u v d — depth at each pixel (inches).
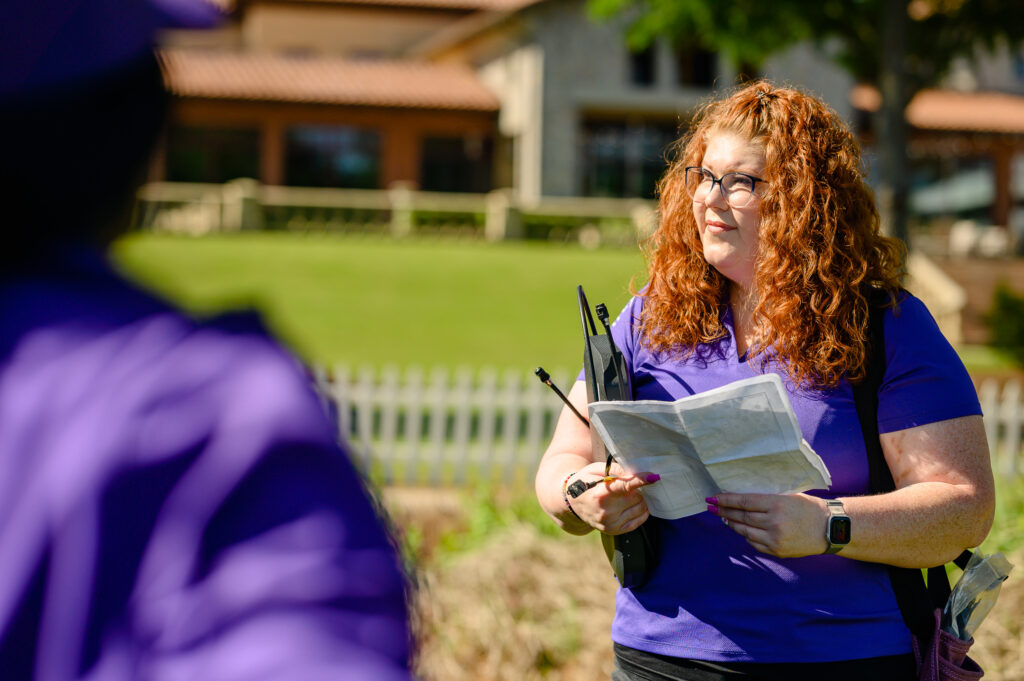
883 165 722.8
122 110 34.5
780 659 93.3
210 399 32.3
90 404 32.4
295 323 712.4
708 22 728.3
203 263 908.0
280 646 29.2
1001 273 920.9
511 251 1091.9
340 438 34.0
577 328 747.4
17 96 32.1
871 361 95.9
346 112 1414.9
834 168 98.2
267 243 1049.5
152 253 938.7
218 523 30.9
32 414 32.7
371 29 1686.8
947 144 1574.8
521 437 473.1
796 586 94.3
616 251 1154.7
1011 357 712.4
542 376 108.6
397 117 1432.1
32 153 33.4
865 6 719.7
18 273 35.2
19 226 34.8
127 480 31.1
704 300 104.7
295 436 31.9
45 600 31.0
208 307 36.4
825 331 94.9
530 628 204.7
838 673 92.7
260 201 1213.7
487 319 759.1
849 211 98.7
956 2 727.7
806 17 725.3
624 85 1403.8
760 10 717.3
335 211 1242.0
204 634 29.7
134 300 35.5
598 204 1295.5
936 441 92.8
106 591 30.4
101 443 31.5
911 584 95.8
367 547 31.7
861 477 95.0
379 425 471.2
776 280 96.0
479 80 1528.1
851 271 96.0
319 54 1673.2
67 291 35.0
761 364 99.6
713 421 88.5
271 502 31.0
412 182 1443.2
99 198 35.2
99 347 33.7
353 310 762.8
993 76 1731.1
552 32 1382.9
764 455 88.3
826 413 95.6
